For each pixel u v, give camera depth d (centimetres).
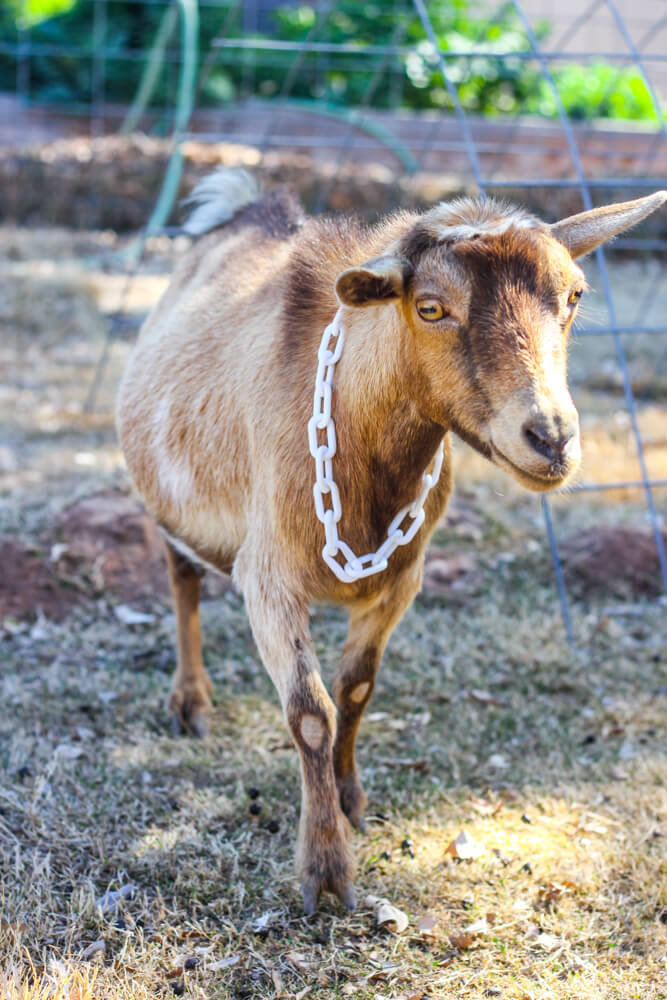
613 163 1429
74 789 383
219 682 465
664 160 1443
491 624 518
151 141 1365
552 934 322
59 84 1534
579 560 570
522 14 595
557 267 262
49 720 427
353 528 311
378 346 291
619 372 939
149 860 347
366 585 321
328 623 520
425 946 316
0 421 751
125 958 304
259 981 300
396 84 1567
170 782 392
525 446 250
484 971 305
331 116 1470
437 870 349
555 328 259
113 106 1538
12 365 877
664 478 700
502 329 256
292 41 1584
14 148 1333
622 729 438
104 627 501
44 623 498
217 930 318
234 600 535
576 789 396
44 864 338
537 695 466
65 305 998
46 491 609
